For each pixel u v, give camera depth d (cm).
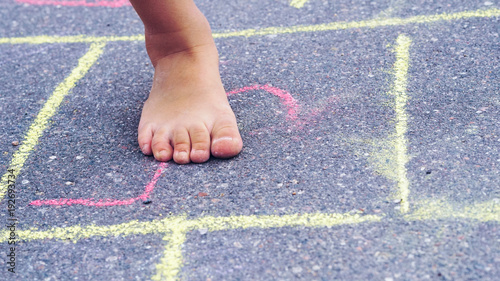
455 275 52
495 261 53
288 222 57
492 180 58
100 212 59
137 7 65
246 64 75
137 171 63
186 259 55
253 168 62
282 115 67
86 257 56
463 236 55
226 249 56
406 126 64
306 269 54
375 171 60
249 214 58
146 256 56
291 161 62
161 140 64
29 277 55
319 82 71
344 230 56
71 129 69
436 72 70
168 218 58
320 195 59
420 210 57
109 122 69
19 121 70
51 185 62
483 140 62
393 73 71
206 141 63
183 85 65
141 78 75
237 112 68
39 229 58
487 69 69
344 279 53
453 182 58
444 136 63
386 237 55
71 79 76
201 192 60
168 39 66
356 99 68
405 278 52
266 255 55
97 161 64
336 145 63
